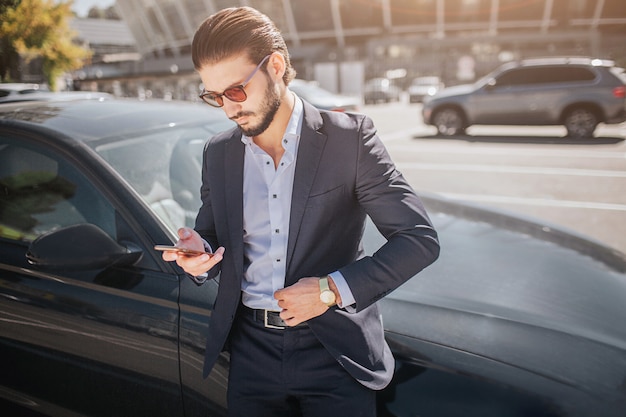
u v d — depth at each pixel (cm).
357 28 6291
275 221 128
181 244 123
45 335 190
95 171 196
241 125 122
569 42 5994
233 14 117
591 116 1098
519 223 264
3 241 209
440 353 149
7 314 198
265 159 128
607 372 145
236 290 133
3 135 216
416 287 183
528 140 1110
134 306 174
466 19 6091
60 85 1791
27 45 1525
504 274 201
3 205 215
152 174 212
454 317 162
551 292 190
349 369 125
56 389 194
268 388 132
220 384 157
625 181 690
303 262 126
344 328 128
